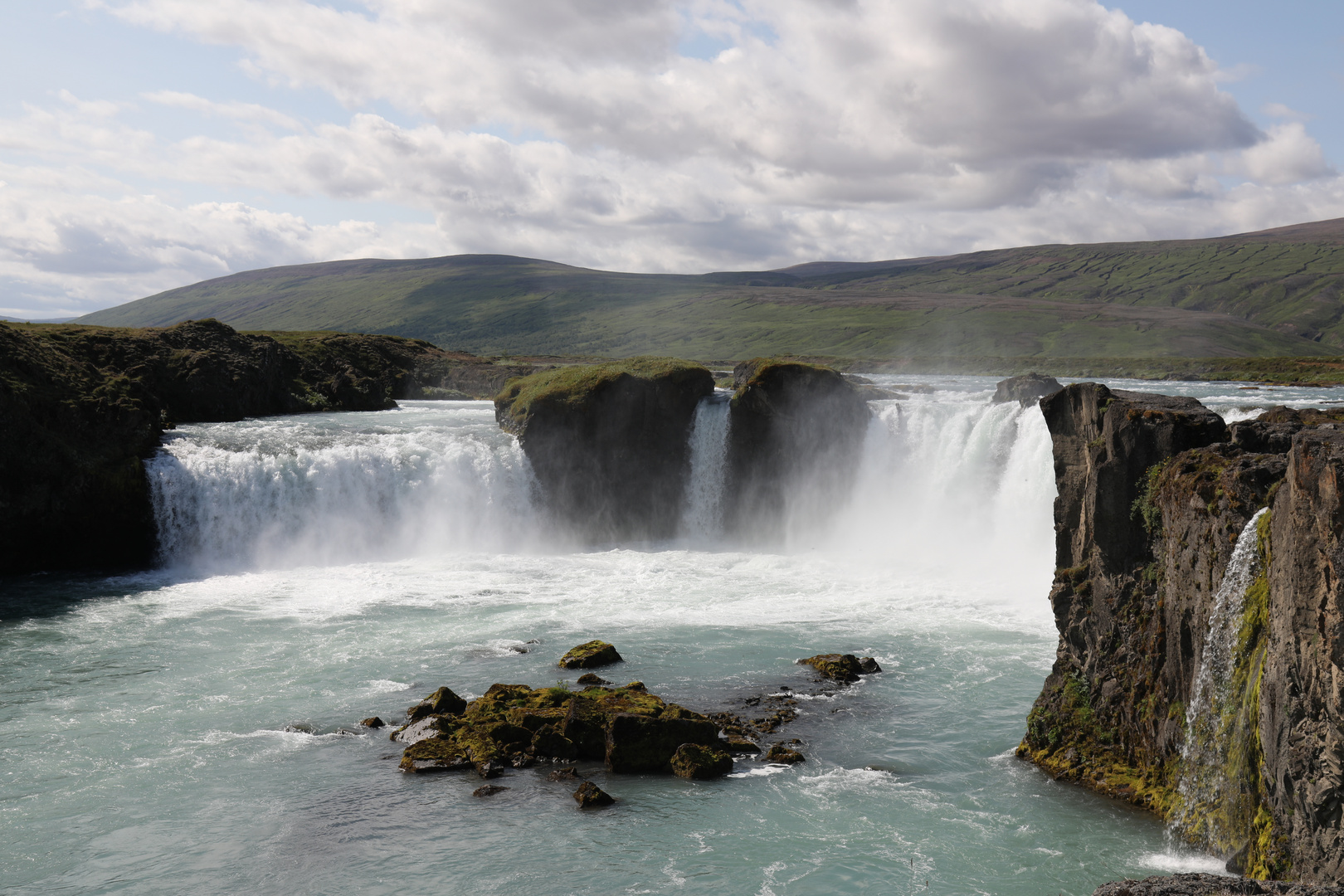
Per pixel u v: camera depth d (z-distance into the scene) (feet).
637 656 126.72
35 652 128.57
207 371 270.46
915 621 144.77
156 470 191.62
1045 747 92.02
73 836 78.84
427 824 80.84
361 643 133.28
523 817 82.02
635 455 227.61
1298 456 55.88
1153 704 82.23
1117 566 88.58
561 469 221.87
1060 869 71.56
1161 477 84.23
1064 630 94.22
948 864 73.10
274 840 78.23
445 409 317.22
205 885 71.41
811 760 93.66
